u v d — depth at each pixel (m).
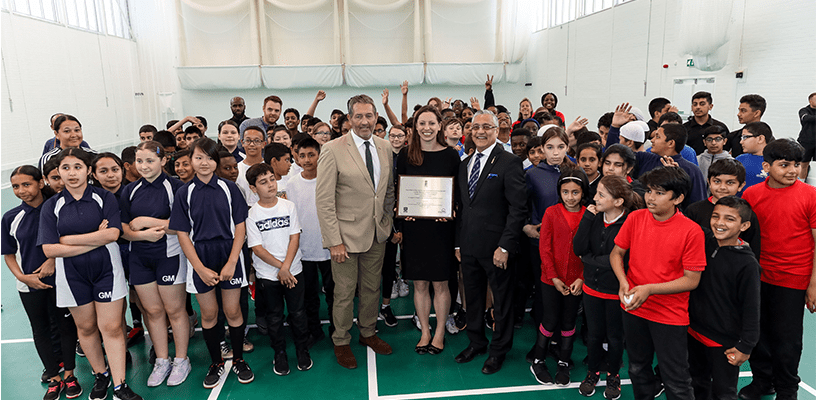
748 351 2.16
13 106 9.91
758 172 3.27
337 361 3.36
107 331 2.79
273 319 3.20
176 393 2.99
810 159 6.09
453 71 17.61
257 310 3.72
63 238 2.60
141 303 2.99
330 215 3.01
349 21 17.62
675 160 3.25
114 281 2.79
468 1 17.77
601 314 2.67
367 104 3.01
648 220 2.29
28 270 2.76
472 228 3.02
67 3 12.23
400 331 3.82
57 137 3.92
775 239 2.53
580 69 13.73
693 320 2.38
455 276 3.39
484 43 18.20
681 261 2.19
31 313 2.82
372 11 17.62
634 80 11.00
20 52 10.21
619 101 11.70
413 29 17.84
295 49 17.75
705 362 2.50
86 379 3.16
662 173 2.14
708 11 7.56
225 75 16.97
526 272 3.70
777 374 2.64
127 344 3.60
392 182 3.31
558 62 15.23
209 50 17.36
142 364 3.36
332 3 17.41
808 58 6.40
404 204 3.21
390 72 17.38
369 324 3.45
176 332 3.08
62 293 2.68
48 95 11.10
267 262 3.07
